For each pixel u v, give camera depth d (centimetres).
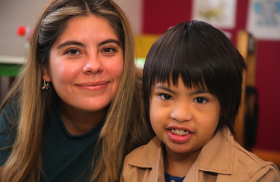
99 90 81
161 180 74
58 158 93
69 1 83
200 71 62
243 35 151
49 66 86
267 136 277
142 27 319
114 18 83
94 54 78
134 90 92
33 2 252
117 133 88
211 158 71
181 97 64
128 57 87
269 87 274
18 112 97
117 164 88
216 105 65
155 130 70
